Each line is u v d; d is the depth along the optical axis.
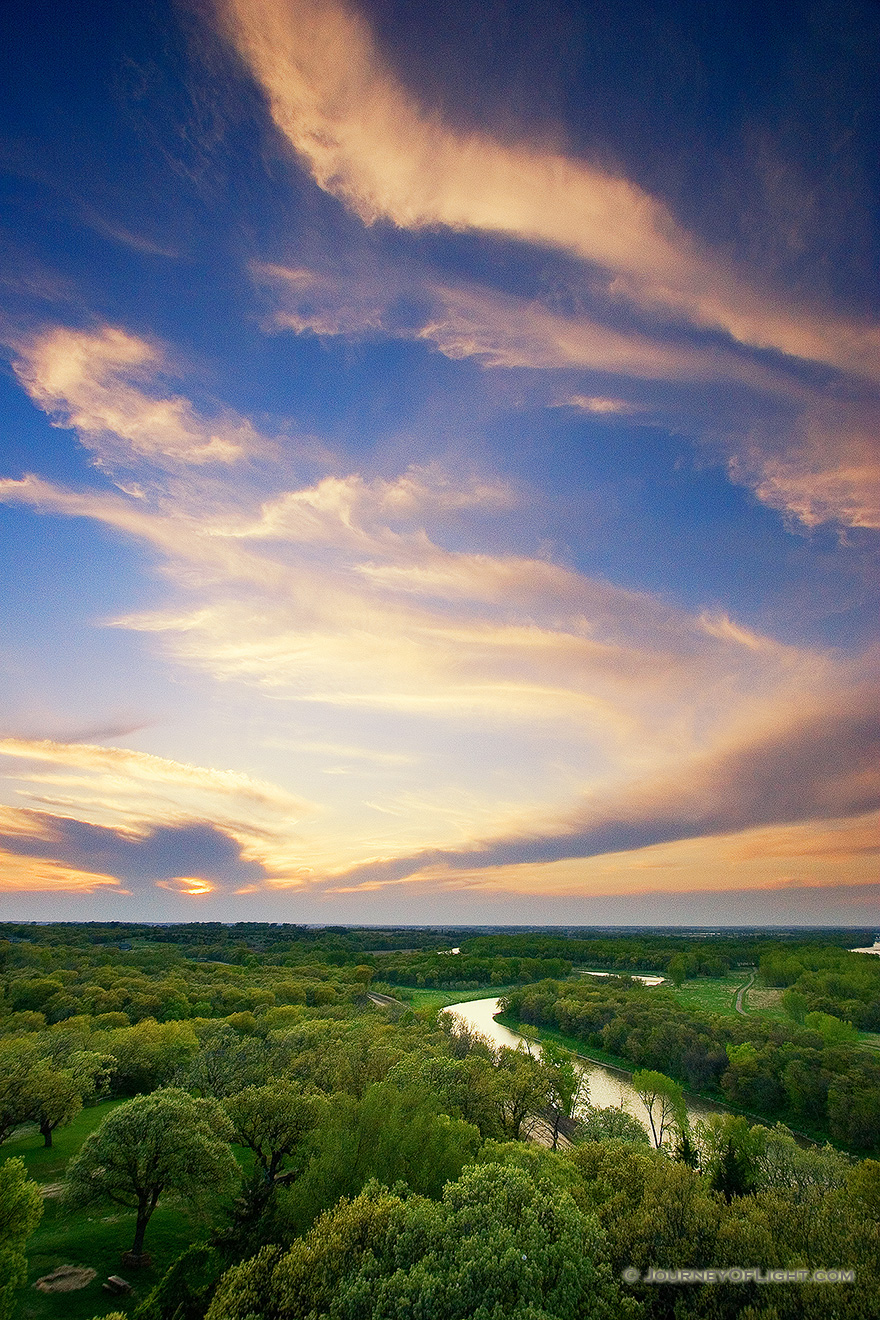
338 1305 29.20
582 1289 30.17
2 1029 103.62
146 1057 89.00
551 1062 93.56
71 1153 66.94
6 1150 67.94
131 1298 42.00
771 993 199.25
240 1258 41.94
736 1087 105.38
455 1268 30.53
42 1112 67.19
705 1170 60.06
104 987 147.00
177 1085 80.81
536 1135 83.12
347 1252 33.22
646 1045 126.50
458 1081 72.06
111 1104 85.00
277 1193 49.28
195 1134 48.53
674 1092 86.88
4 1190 39.53
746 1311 30.55
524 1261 30.22
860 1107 86.94
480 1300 28.62
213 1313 30.58
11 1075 67.50
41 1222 52.12
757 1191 52.44
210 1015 130.50
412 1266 30.72
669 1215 37.97
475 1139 55.66
